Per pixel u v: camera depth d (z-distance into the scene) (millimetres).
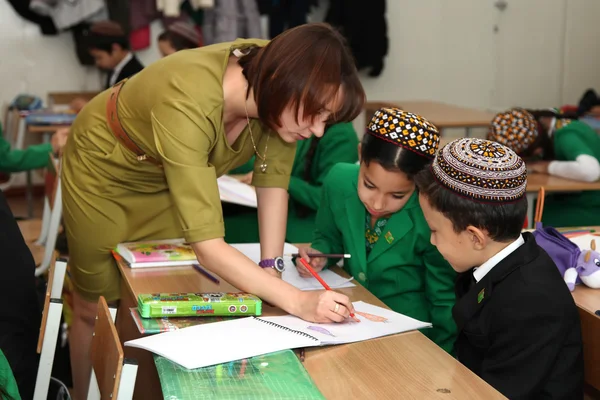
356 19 5863
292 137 1372
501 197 1276
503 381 1301
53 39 5488
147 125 1542
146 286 1525
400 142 1522
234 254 1384
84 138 1726
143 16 5480
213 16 5520
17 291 1574
